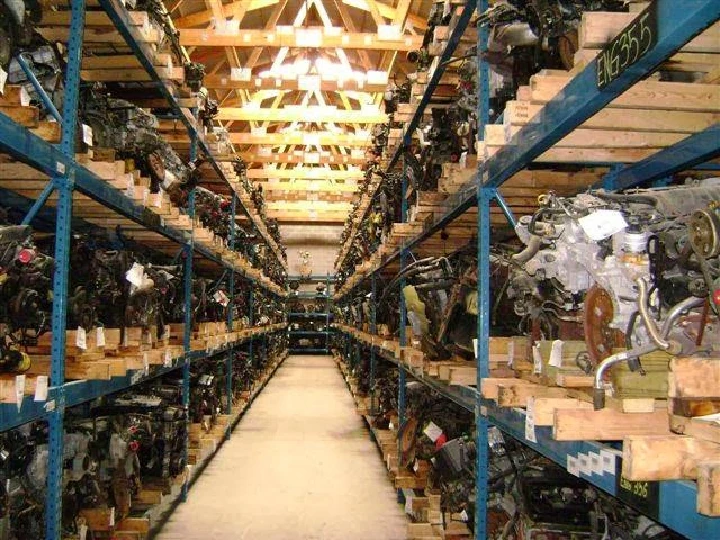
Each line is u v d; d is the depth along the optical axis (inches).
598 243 67.1
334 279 673.0
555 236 73.1
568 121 63.4
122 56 139.9
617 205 69.1
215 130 225.1
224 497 173.0
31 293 81.7
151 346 138.3
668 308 63.1
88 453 114.7
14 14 81.1
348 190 486.6
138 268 120.3
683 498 44.7
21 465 96.4
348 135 355.9
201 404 218.2
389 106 191.3
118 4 113.0
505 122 86.8
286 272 634.8
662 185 101.4
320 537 142.8
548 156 91.7
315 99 397.7
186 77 176.1
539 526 89.2
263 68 346.0
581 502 93.0
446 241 183.6
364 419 294.8
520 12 87.4
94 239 120.2
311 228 695.1
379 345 227.1
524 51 96.5
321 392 392.5
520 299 96.7
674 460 45.7
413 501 148.4
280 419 298.4
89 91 120.2
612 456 54.2
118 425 133.6
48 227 146.9
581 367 71.1
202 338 193.9
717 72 72.0
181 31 237.9
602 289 68.4
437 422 156.7
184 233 169.2
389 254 215.3
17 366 84.0
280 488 182.4
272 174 434.0
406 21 269.9
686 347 61.6
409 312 145.3
